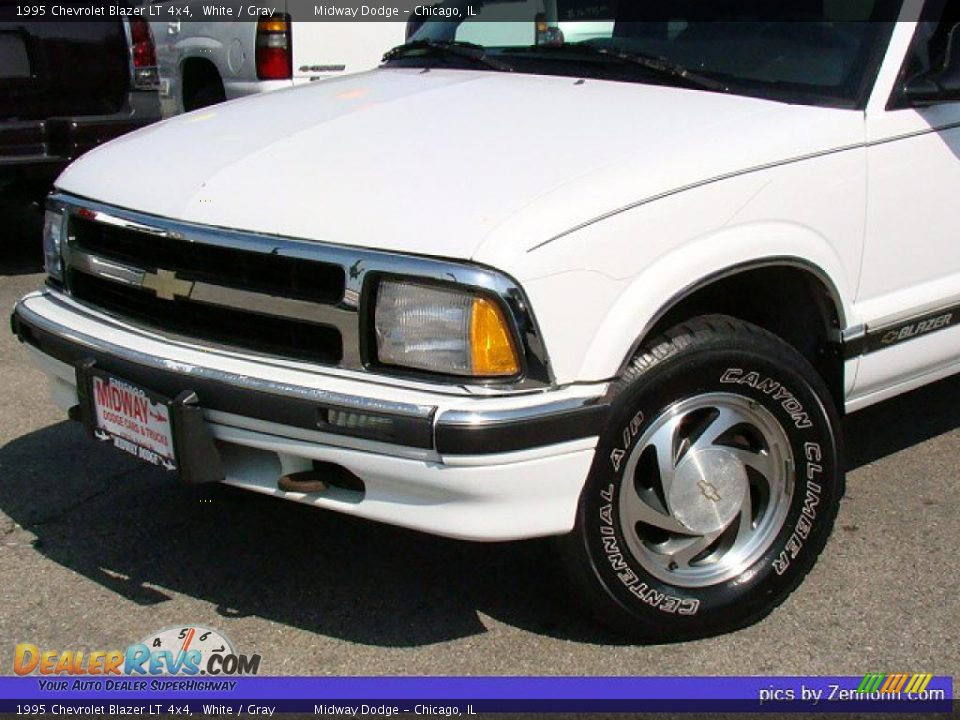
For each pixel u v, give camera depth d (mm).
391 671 3211
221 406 3041
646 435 3107
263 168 3275
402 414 2822
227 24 7988
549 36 4121
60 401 3670
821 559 3762
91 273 3469
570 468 2939
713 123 3301
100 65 6848
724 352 3141
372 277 2906
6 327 6062
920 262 3664
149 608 3506
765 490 3385
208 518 4031
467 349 2854
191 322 3230
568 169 3045
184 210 3213
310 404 2910
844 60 3580
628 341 2971
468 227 2873
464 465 2818
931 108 3631
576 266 2893
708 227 3094
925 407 4938
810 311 3498
